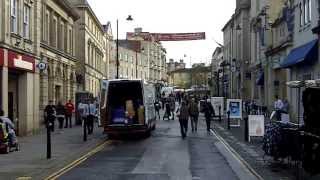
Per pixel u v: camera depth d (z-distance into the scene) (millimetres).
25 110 30500
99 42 75250
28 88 30922
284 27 39531
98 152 21766
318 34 29516
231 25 74500
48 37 40719
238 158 19094
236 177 14695
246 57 63062
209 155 20234
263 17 48969
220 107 44312
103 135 30344
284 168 15938
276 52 42344
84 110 31406
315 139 13180
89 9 60875
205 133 31609
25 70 30234
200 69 117750
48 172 15773
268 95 46750
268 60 46500
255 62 55188
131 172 15719
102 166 17203
